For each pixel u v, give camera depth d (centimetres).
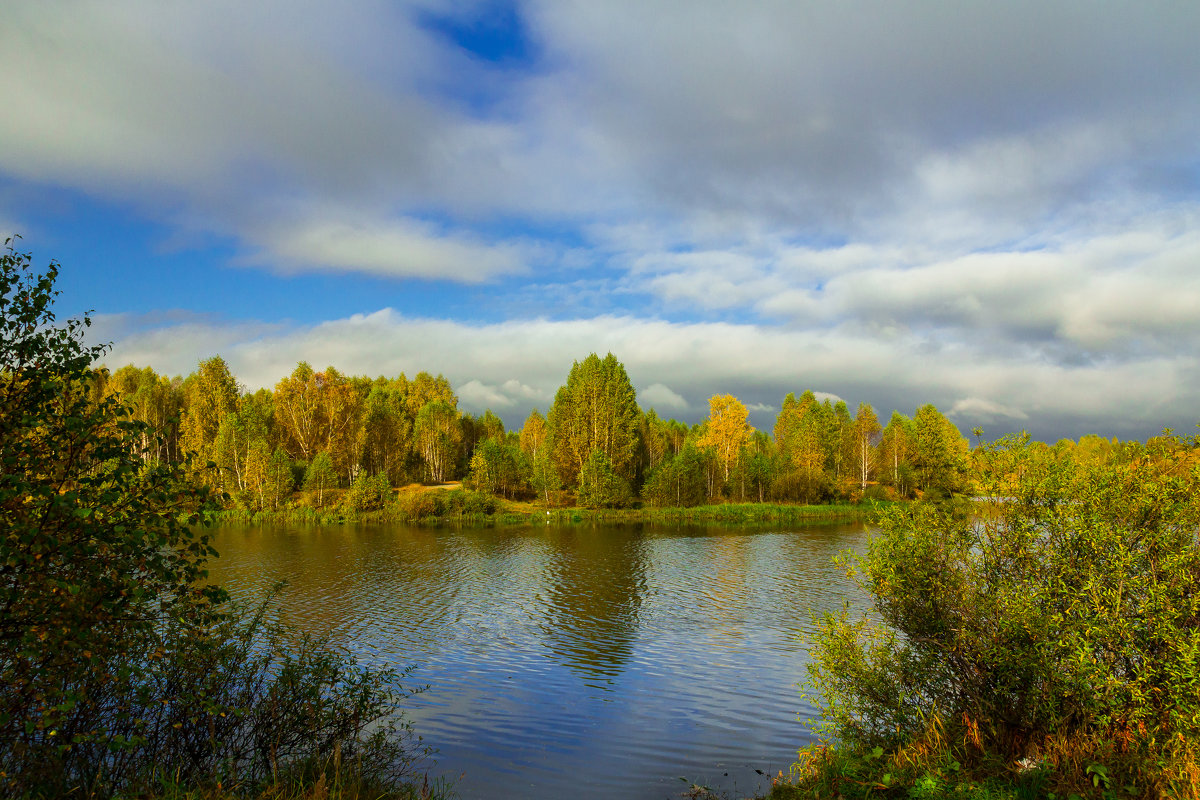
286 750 1015
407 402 12200
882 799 836
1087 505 880
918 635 980
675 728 1543
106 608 707
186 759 902
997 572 938
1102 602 825
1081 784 746
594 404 8875
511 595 3198
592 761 1351
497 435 13050
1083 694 796
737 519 7369
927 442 9138
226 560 4362
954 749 894
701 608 2897
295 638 2348
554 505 8456
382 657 2155
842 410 13212
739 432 9912
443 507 7519
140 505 739
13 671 655
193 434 7912
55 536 654
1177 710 740
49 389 679
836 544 5225
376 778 1032
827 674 1077
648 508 8162
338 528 6544
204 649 839
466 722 1579
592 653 2202
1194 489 831
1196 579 803
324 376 8781
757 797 1160
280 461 7638
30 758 706
